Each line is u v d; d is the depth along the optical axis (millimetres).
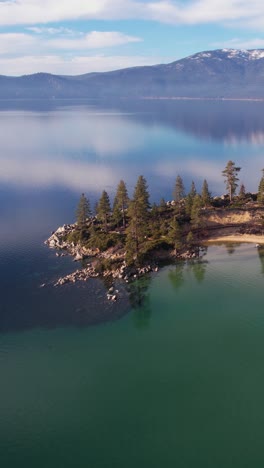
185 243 118625
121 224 129625
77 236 121312
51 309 84812
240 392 61156
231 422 55938
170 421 56406
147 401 60000
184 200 141500
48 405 59750
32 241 127500
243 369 66188
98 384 63656
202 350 71188
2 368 67500
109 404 59688
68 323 79812
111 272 101062
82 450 52500
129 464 50406
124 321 80500
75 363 68438
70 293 91500
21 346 73000
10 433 55375
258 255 110812
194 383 63250
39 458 51688
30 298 89500
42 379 64938
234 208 132625
